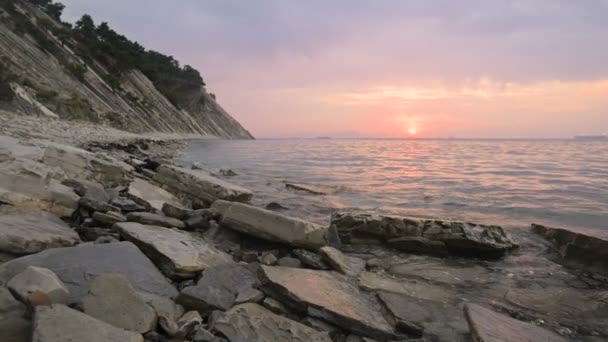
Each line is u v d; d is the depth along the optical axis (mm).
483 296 5781
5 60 44656
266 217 6949
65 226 5934
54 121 34656
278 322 3938
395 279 6133
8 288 3229
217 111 152875
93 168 10195
